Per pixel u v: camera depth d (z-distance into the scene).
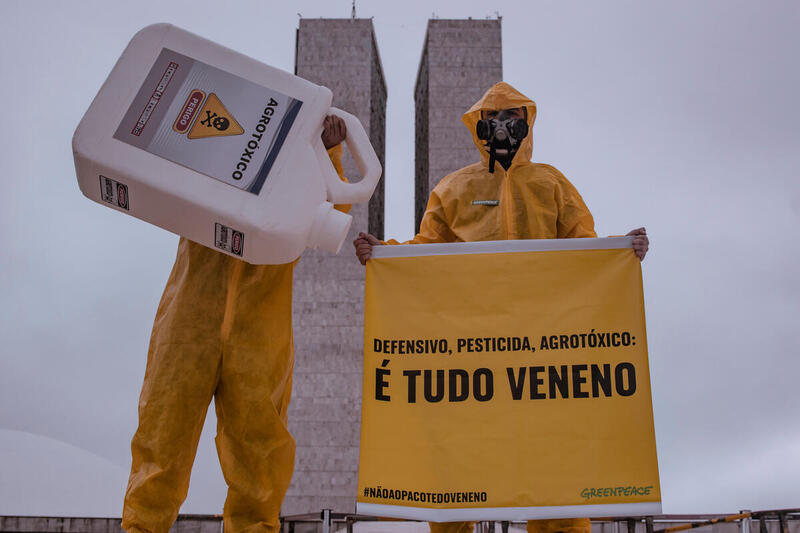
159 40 3.12
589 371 3.60
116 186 2.98
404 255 3.80
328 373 49.09
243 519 3.21
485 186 4.81
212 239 3.01
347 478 47.44
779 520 5.49
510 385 3.59
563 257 3.75
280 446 3.28
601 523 6.47
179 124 2.99
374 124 56.78
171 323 3.29
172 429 3.16
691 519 6.08
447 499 3.46
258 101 3.07
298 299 50.16
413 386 3.63
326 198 3.13
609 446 3.50
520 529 7.50
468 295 3.72
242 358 3.27
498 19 56.88
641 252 3.75
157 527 3.06
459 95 55.44
